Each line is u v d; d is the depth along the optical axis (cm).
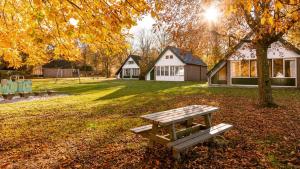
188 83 3406
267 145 550
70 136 688
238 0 382
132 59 5497
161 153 513
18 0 413
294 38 1120
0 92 1978
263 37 1002
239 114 916
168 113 518
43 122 889
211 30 1051
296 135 621
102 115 989
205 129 554
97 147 583
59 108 1223
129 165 468
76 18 375
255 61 2455
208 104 1224
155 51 6209
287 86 2292
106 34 412
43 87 3008
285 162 457
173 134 465
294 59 2244
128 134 680
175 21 1005
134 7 364
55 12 356
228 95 1650
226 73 2650
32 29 395
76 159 513
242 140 589
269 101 1073
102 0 349
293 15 466
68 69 7300
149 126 550
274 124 744
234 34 1101
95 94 1969
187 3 966
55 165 488
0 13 451
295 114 894
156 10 418
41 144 627
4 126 837
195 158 482
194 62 4506
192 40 1088
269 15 400
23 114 1070
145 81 4175
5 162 514
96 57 7519
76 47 511
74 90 2489
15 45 534
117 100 1484
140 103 1320
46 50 587
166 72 4444
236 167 441
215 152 511
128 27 375
